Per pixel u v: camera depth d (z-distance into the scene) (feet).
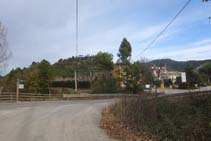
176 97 87.04
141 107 55.93
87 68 270.67
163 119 50.98
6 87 155.63
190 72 251.19
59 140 38.32
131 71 212.23
